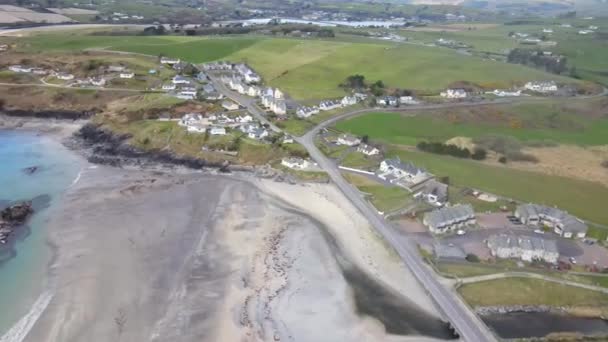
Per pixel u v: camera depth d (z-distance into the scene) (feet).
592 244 303.48
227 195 377.71
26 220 328.49
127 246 302.45
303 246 308.81
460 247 293.84
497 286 260.62
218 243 310.86
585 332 234.79
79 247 298.97
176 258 293.02
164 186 390.21
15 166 418.10
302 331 235.81
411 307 250.78
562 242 304.30
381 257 291.58
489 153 451.12
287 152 437.99
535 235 311.47
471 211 324.19
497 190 373.81
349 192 373.81
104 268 279.49
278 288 268.00
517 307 248.32
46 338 226.38
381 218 335.06
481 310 245.86
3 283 263.29
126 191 378.53
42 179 394.52
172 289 265.34
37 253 291.79
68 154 451.53
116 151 458.09
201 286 268.41
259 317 244.83
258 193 382.42
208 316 245.04
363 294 262.06
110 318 241.76
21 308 245.65
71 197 364.58
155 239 312.09
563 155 451.53
